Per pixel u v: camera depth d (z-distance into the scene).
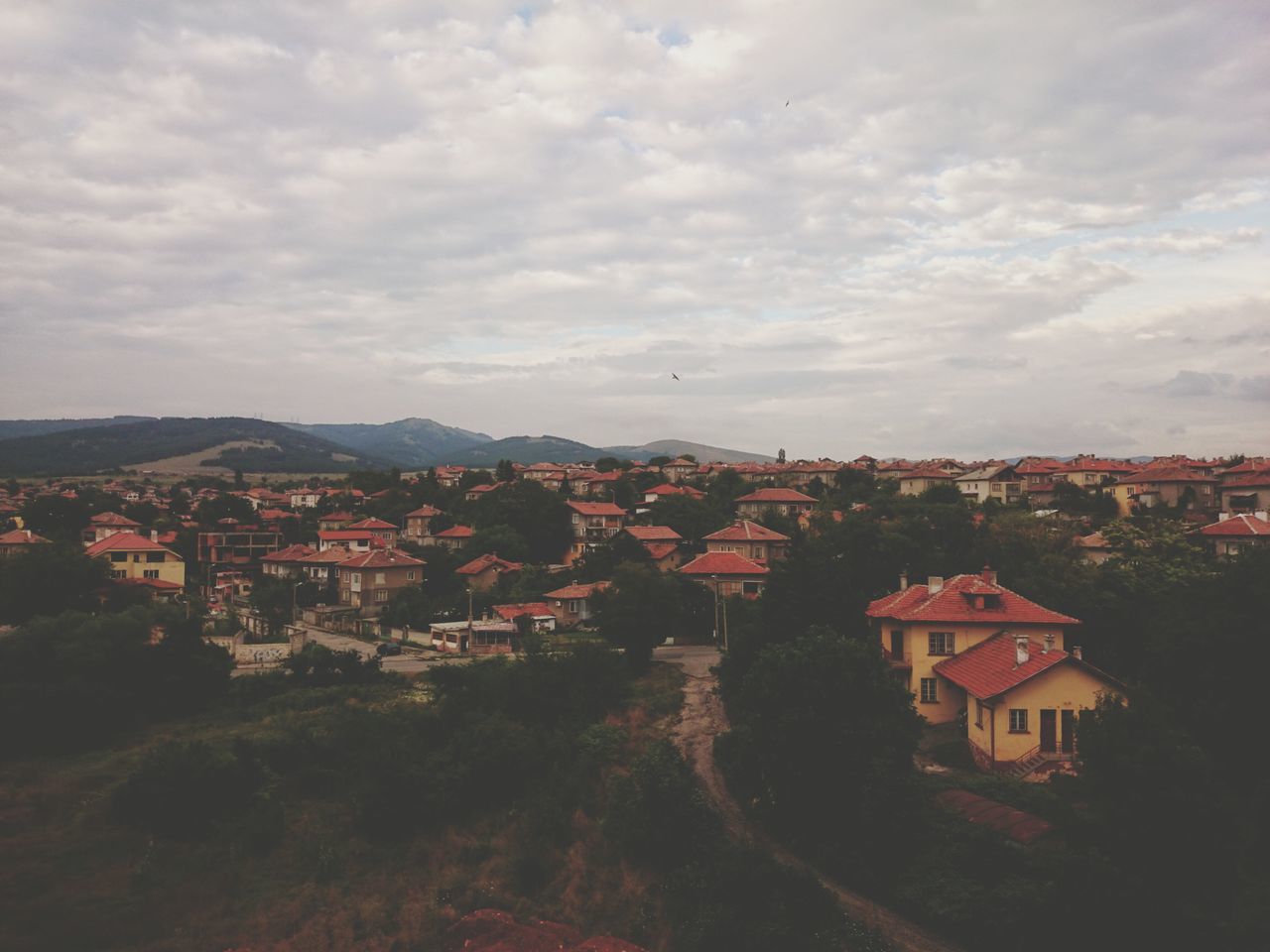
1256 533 69.88
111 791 35.94
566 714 47.09
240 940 26.00
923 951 24.33
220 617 83.38
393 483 164.25
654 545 102.81
